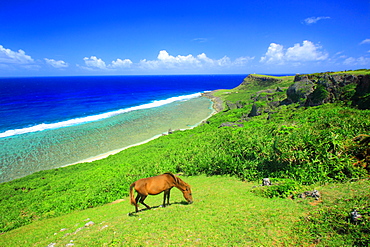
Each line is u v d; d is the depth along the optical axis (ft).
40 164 113.19
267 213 27.86
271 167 48.14
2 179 97.81
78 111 247.50
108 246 25.22
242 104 212.84
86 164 102.99
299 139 50.11
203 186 49.03
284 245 21.08
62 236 32.83
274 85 352.69
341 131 47.96
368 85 90.17
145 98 387.34
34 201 63.26
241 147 64.13
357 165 35.37
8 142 142.82
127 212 40.45
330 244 19.60
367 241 18.49
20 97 370.32
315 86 125.18
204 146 86.07
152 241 25.02
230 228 25.64
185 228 27.02
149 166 78.33
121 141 149.28
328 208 25.52
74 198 60.44
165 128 182.29
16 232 44.01
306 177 38.01
